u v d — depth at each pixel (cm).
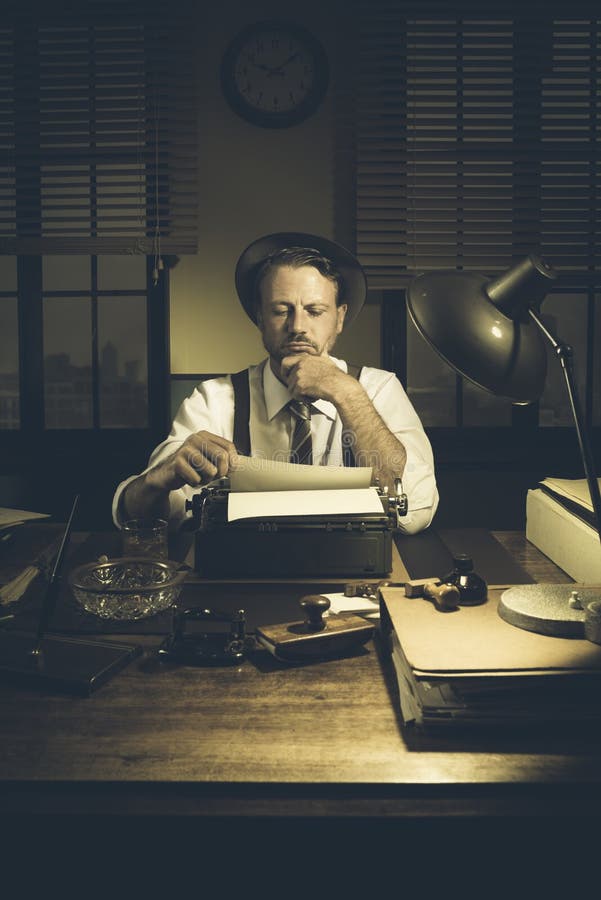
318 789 89
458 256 320
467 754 95
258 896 89
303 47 317
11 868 89
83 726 101
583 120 317
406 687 106
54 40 313
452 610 119
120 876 89
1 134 317
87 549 176
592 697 100
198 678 115
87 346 443
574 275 321
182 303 327
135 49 314
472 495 317
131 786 90
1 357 402
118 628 132
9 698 109
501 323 117
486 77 310
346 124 319
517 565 165
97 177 328
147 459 327
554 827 86
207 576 155
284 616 134
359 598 141
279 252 223
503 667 99
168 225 319
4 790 90
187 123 316
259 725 102
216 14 317
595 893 88
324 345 226
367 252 317
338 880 88
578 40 313
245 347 329
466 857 88
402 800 89
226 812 87
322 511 152
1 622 133
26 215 319
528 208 320
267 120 319
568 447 329
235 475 157
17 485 323
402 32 310
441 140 321
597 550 146
